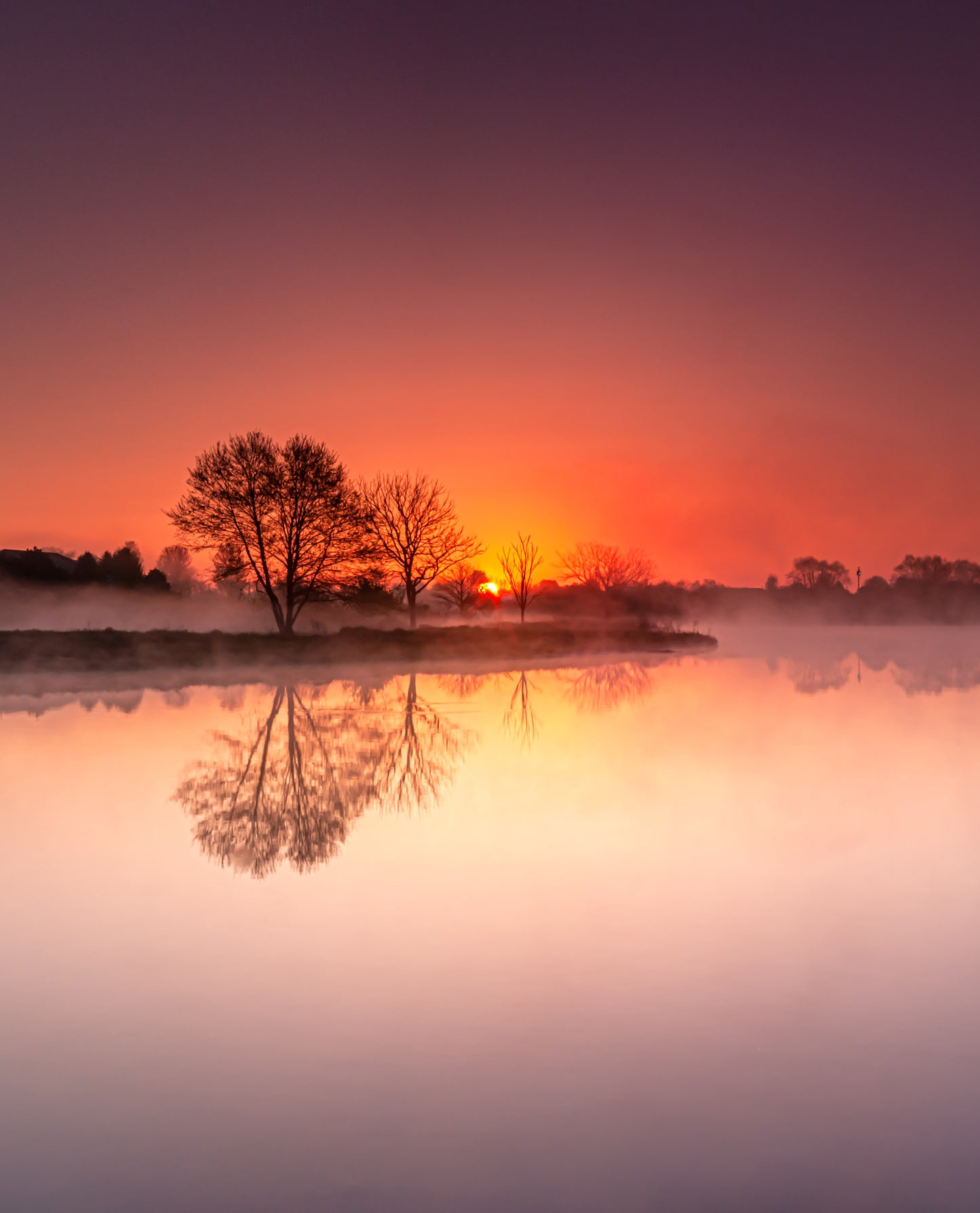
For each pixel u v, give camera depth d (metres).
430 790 12.30
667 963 6.28
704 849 9.25
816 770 13.82
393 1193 3.79
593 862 8.83
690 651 55.34
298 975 6.08
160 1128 4.29
